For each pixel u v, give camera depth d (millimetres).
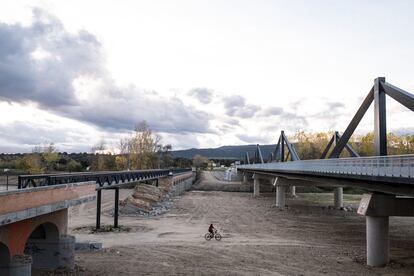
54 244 27188
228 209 73000
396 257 33688
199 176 174375
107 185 43125
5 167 91062
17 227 21250
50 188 22531
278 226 52875
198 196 101812
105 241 40031
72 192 25844
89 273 26953
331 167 40438
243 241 41094
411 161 24219
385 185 30500
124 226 49531
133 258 32219
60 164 135875
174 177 105375
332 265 31062
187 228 49406
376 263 30922
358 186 38219
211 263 31125
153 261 31375
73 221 53219
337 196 79500
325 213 69438
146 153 142750
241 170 146875
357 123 48938
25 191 19656
